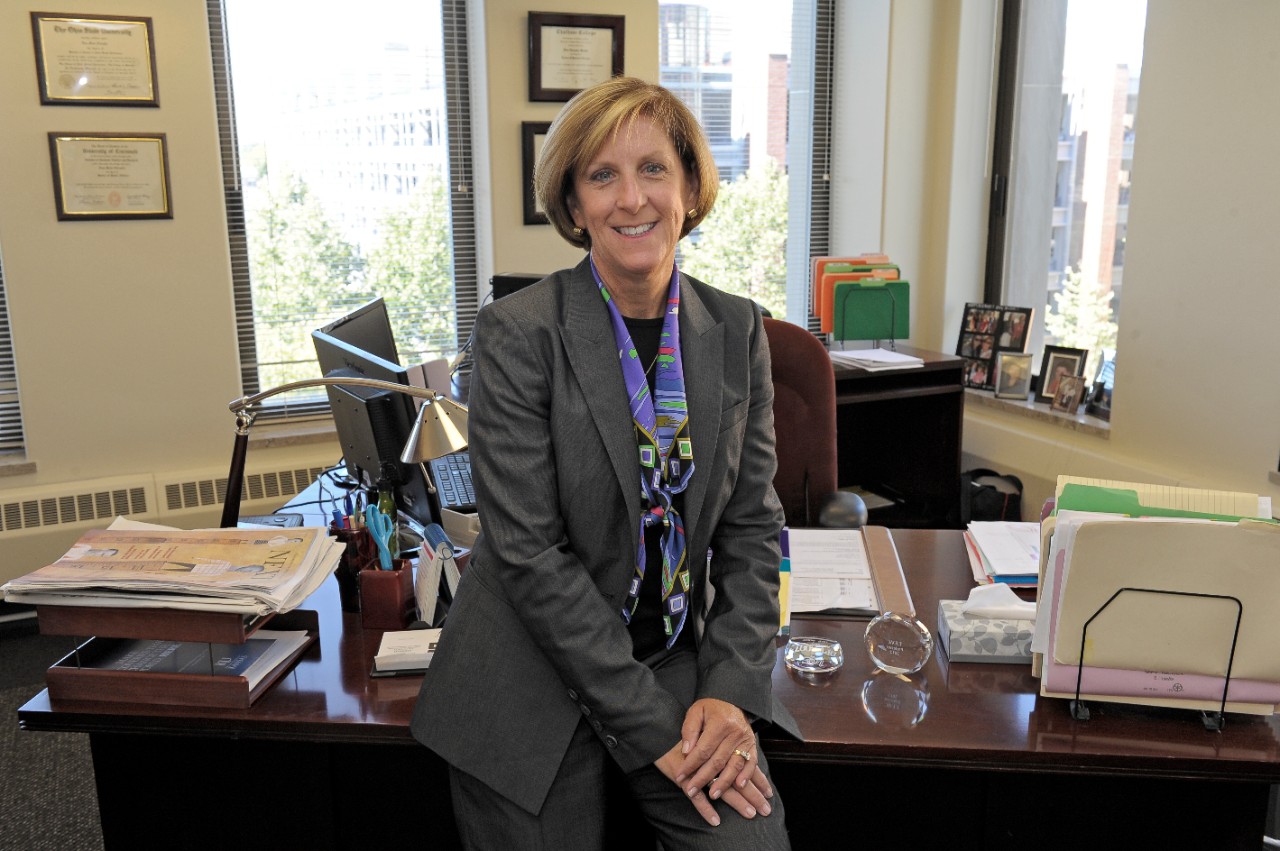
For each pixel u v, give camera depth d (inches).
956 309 171.0
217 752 59.6
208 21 137.7
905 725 54.7
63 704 57.7
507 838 51.5
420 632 63.1
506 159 149.3
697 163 56.3
